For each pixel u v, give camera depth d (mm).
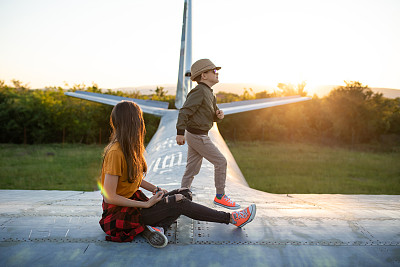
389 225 2850
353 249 2410
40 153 17906
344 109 25531
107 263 2180
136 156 2359
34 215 2980
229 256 2301
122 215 2395
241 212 2637
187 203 2510
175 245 2434
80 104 23484
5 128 22125
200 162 3582
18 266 2119
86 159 16141
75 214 3041
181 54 12789
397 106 26312
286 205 3734
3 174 12242
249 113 26781
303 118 26766
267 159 17312
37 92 24000
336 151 21172
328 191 10586
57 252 2277
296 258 2289
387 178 13133
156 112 12133
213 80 3164
